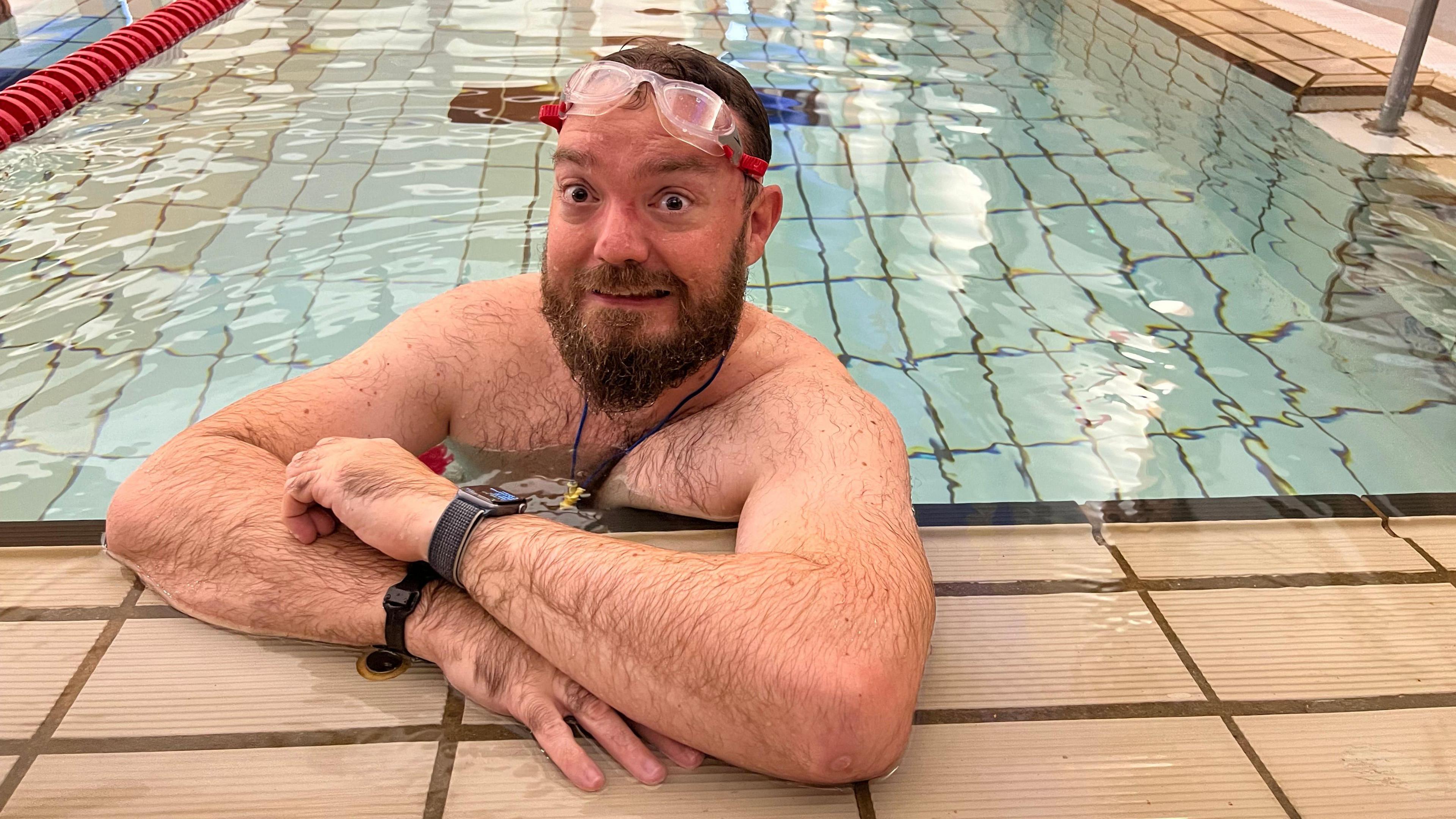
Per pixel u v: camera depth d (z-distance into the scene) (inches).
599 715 42.2
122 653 46.8
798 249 96.3
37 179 101.5
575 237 47.9
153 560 49.6
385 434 55.6
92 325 76.9
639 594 40.3
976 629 51.0
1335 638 51.2
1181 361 80.6
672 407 58.4
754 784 41.2
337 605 46.4
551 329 51.7
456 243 92.1
